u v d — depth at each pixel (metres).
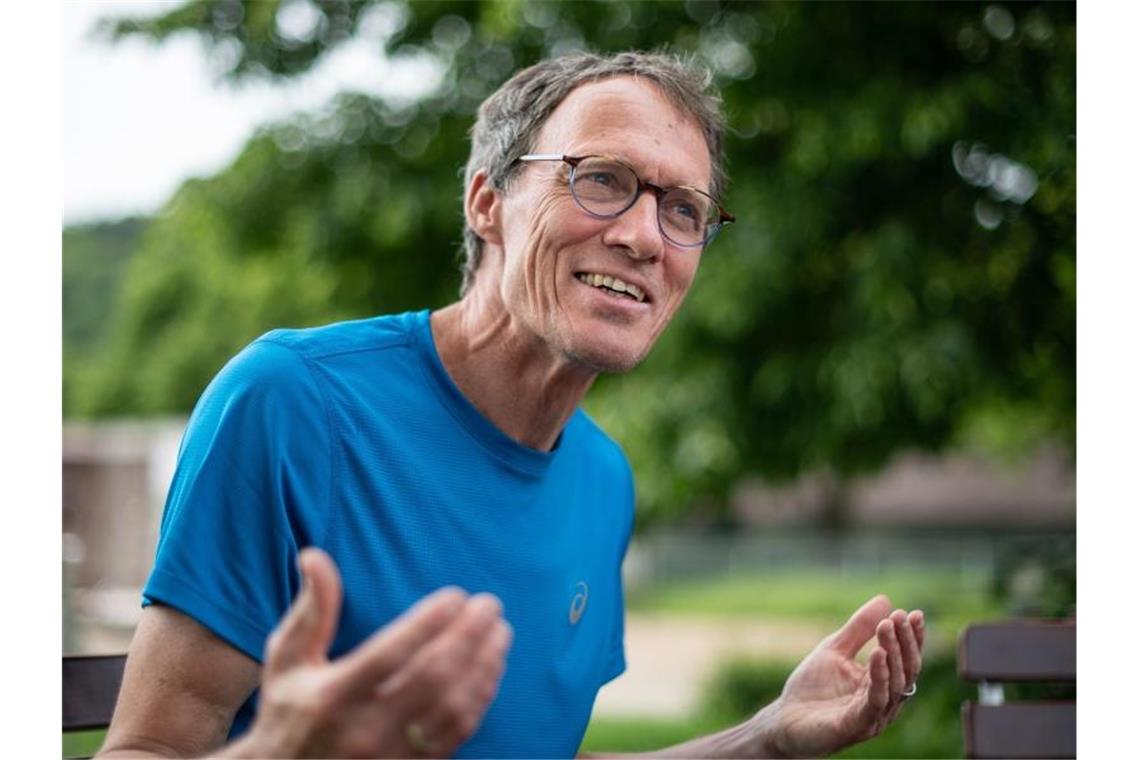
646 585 18.33
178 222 6.59
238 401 1.46
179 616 1.38
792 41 4.56
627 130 1.59
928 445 5.28
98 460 12.77
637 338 1.59
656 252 1.57
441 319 1.68
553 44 4.91
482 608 0.94
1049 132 4.36
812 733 1.69
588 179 1.58
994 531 18.44
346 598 1.47
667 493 4.93
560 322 1.57
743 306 4.62
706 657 11.05
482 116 1.74
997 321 4.69
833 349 4.65
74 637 5.65
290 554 1.43
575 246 1.57
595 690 1.75
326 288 5.91
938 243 4.61
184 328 18.69
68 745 4.80
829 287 4.90
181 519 1.40
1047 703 2.07
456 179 5.34
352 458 1.50
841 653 1.78
